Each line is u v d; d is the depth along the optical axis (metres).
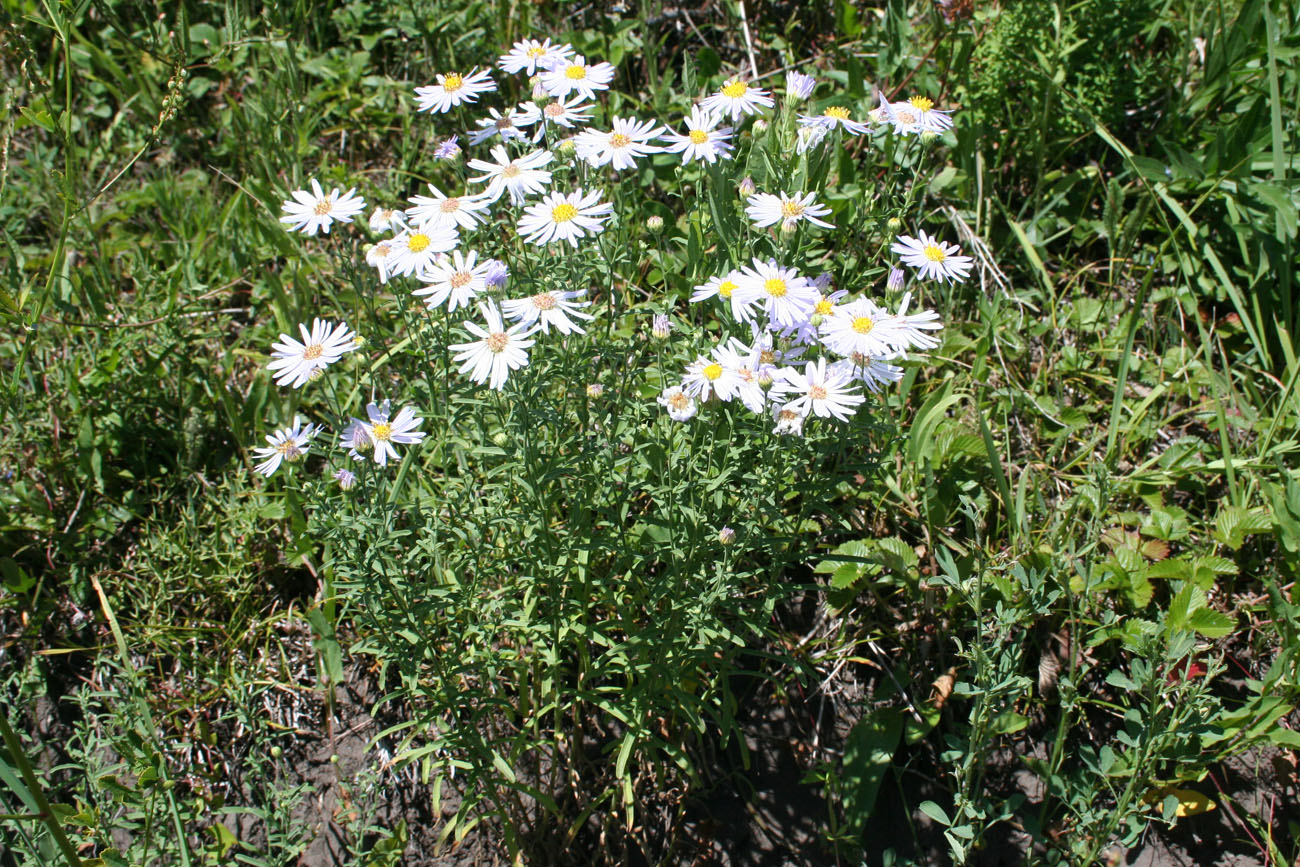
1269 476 0.79
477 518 0.68
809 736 0.76
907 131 0.71
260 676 0.78
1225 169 0.86
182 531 0.80
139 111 1.00
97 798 0.70
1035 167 0.92
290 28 0.92
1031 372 0.86
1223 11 0.92
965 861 0.72
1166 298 0.87
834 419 0.66
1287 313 0.82
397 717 0.77
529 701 0.74
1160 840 0.72
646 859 0.73
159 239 0.95
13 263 0.85
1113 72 0.89
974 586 0.69
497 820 0.73
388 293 0.87
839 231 0.82
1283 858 0.71
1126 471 0.82
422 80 1.01
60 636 0.80
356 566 0.64
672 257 0.79
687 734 0.75
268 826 0.70
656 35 1.01
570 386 0.66
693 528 0.65
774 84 0.97
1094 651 0.75
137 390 0.85
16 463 0.83
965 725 0.74
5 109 0.70
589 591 0.71
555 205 0.66
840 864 0.73
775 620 0.78
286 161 0.92
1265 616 0.75
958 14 0.87
